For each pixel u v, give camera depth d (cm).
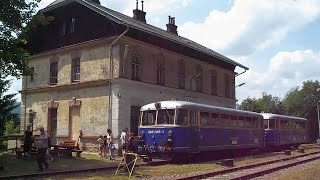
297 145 4100
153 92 2975
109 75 2741
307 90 7706
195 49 3397
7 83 2233
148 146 2223
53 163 2031
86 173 1678
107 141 2441
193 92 3456
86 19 2952
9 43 1948
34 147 2194
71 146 2378
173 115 2181
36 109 3244
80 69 2939
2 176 1458
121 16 3033
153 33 2850
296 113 7694
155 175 1622
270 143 3416
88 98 2856
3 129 3027
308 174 1694
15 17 1966
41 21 2089
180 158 2197
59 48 3083
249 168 2005
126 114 2712
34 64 3303
